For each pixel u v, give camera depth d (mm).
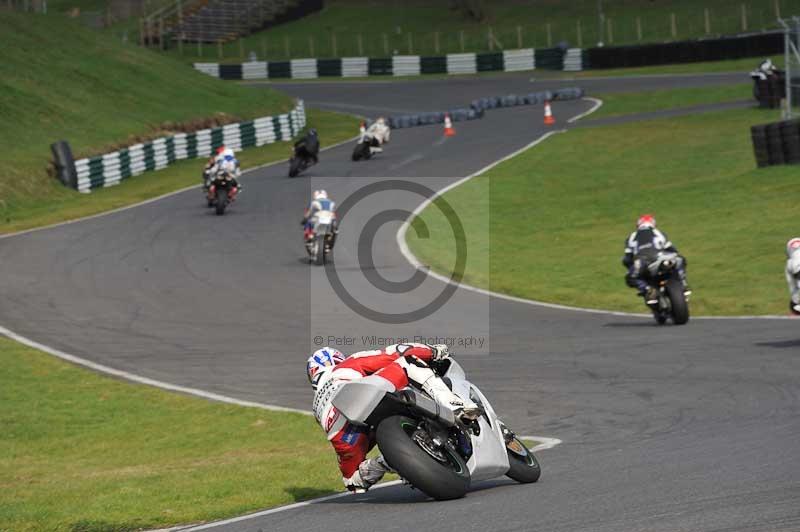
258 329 63625
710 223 91812
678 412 37188
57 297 74188
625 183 117688
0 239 97312
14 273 82438
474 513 22594
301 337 61031
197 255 88625
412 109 198750
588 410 39594
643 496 22984
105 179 132125
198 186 129875
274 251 89750
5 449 43000
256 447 40844
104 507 28469
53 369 56125
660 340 53031
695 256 81000
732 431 32312
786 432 30797
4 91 147875
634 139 145250
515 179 124062
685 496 22641
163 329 64562
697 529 19703
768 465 25625
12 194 116062
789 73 121250
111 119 156625
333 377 24891
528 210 107562
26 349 60438
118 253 90000
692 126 150375
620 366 47250
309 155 131875
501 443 25438
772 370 42781
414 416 24328
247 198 119000
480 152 144750
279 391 50156
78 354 59312
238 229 100438
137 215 110125
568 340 55500
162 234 98812
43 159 128125
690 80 199750
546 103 168250
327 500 27688
